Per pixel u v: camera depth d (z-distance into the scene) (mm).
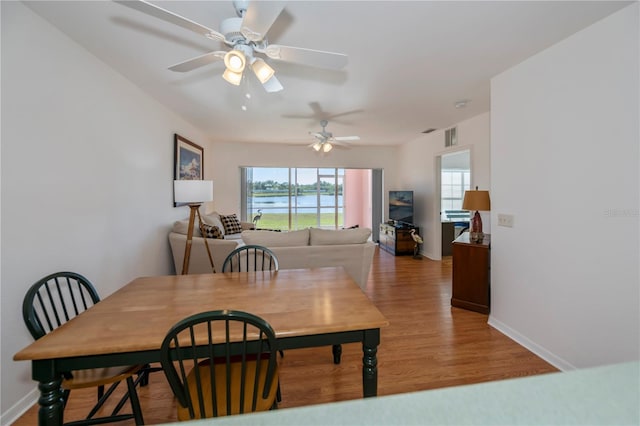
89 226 2246
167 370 1056
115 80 2582
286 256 2973
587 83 1834
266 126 4695
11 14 1600
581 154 1874
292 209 6926
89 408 1693
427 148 5484
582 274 1880
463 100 3361
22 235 1675
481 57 2264
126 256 2779
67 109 2012
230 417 492
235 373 1364
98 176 2355
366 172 7875
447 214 7949
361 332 1309
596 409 527
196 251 3453
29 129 1717
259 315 1349
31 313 1323
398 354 2240
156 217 3439
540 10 1686
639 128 1576
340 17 1753
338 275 2002
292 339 1255
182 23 1421
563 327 2014
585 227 1856
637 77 1583
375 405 532
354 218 8023
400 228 5770
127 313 1365
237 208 6219
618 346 1692
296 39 2008
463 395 555
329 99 3332
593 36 1801
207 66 2510
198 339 1125
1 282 1563
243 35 1502
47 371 1080
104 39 2045
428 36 1979
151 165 3299
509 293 2500
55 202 1913
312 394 1816
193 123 4523
